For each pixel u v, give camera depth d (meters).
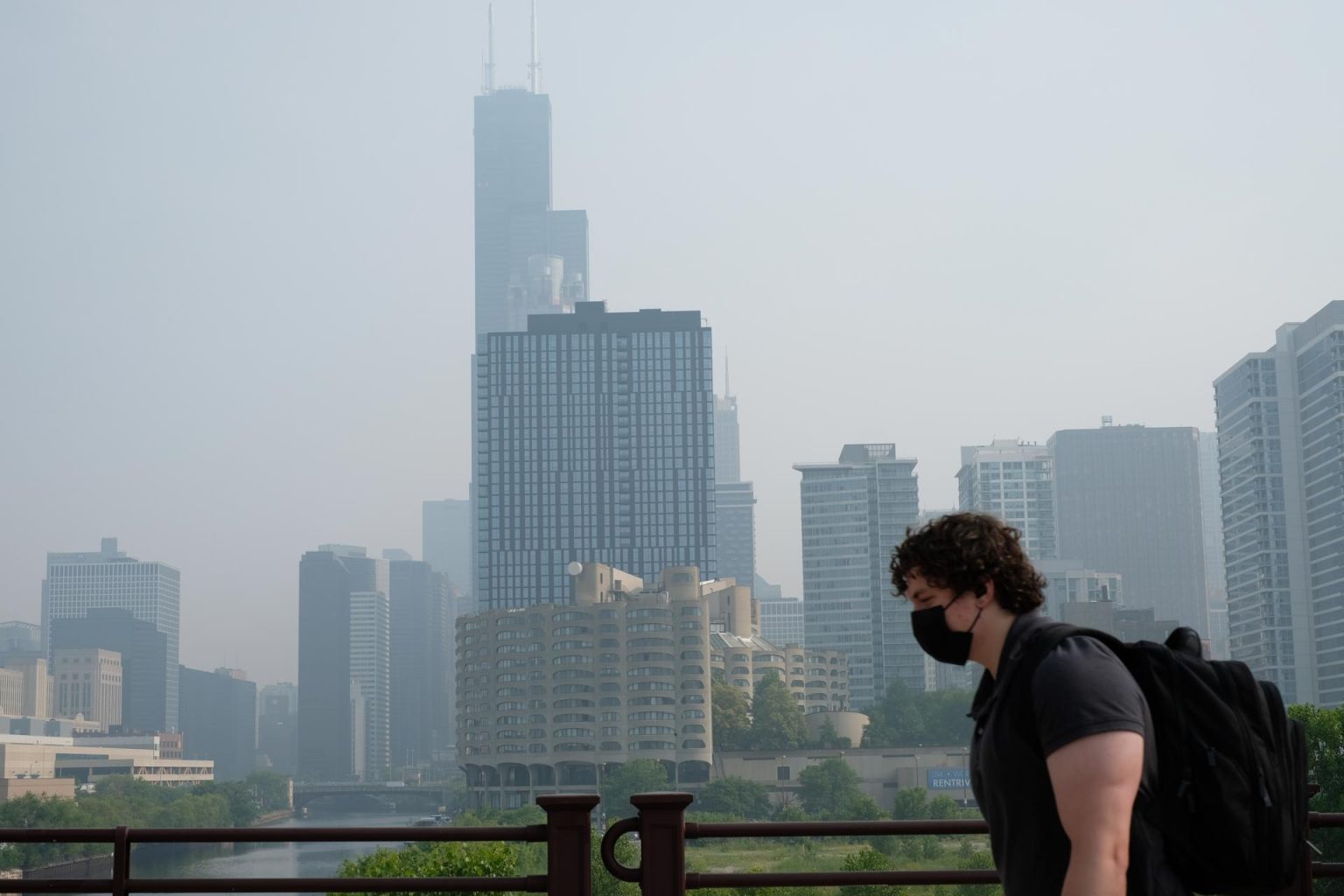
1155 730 3.48
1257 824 3.41
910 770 186.25
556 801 6.40
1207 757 3.42
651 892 6.31
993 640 3.73
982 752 3.69
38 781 186.62
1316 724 65.31
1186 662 3.52
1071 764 3.31
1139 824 3.44
